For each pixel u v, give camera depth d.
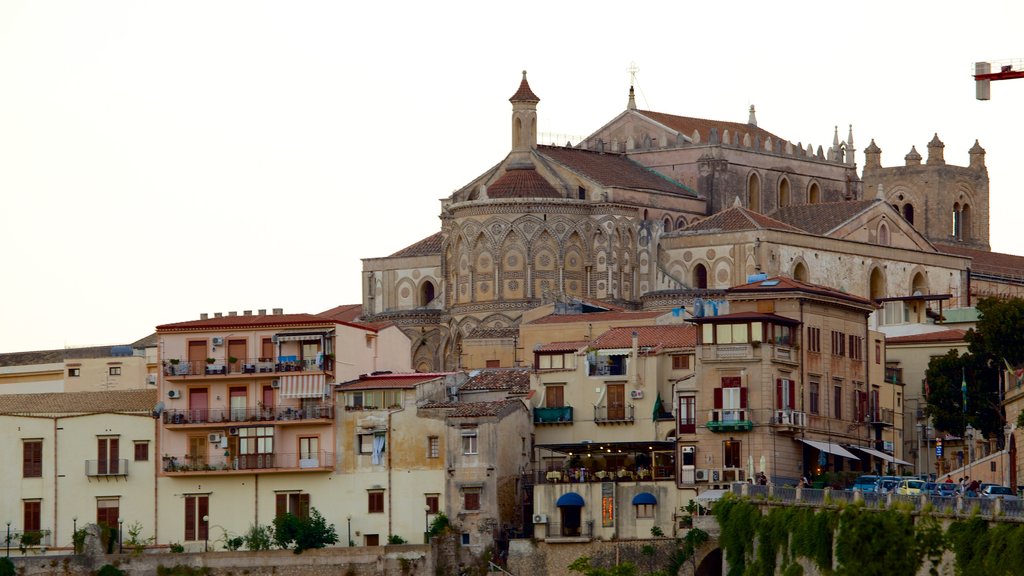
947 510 156.88
